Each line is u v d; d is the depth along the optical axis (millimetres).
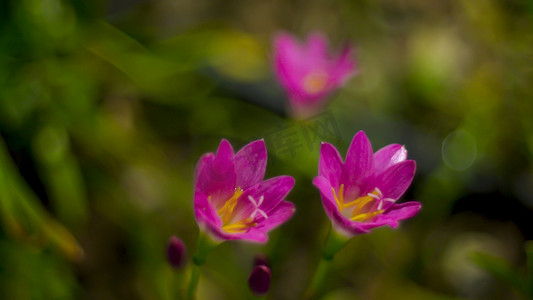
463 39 864
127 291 679
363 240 717
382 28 865
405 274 716
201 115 725
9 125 665
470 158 742
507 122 770
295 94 686
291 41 697
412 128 765
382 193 583
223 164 572
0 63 666
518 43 833
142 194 696
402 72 837
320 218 717
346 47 698
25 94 668
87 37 697
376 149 739
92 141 687
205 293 682
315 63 699
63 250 648
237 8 832
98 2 704
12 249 649
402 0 896
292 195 708
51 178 665
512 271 663
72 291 662
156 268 680
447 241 729
